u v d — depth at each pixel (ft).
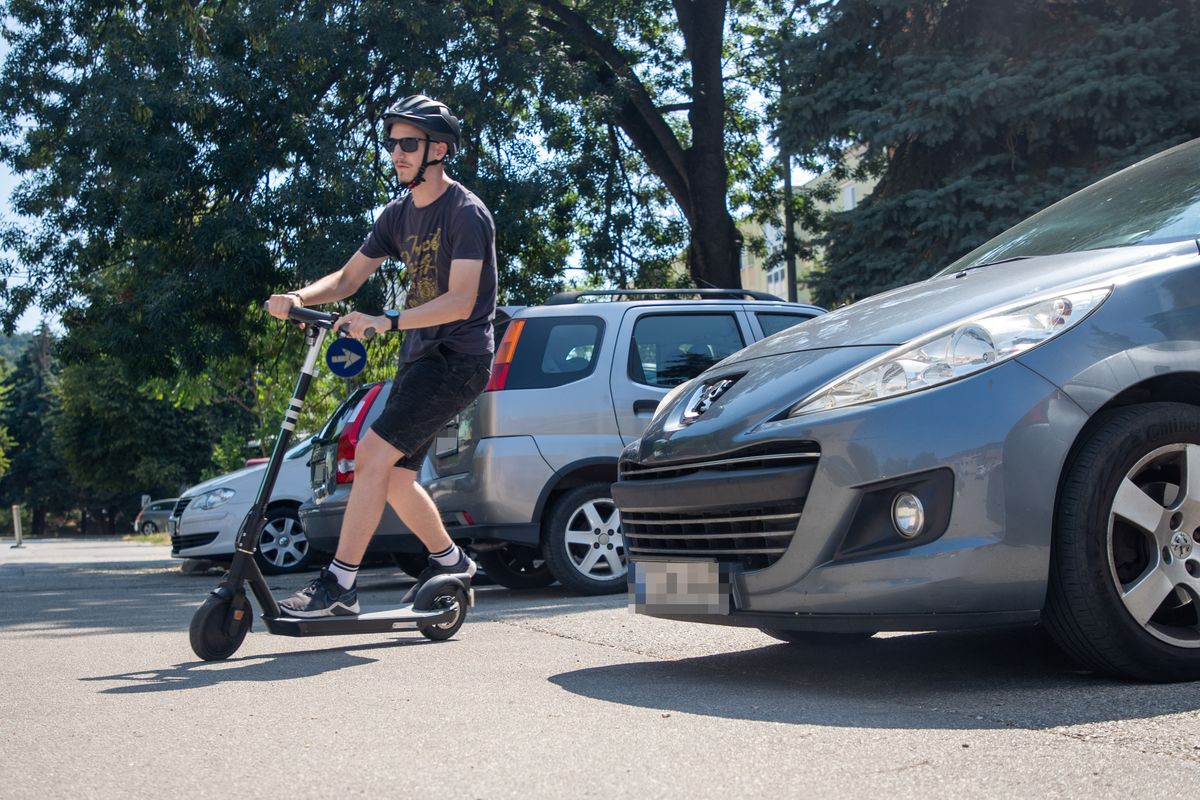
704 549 13.19
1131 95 46.73
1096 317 12.22
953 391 11.86
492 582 31.89
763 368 13.61
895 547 11.75
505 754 9.61
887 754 9.33
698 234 65.77
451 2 56.03
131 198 51.57
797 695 11.98
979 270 14.48
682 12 66.18
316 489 31.73
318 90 54.95
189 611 23.91
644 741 9.95
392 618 15.97
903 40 52.26
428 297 16.30
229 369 61.46
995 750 9.35
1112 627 11.68
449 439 25.48
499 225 53.88
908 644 15.25
